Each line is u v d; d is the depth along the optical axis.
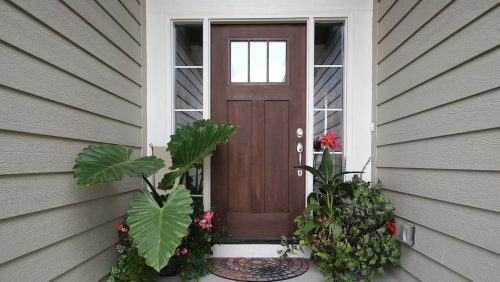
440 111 1.26
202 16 2.08
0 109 0.88
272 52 2.14
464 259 1.11
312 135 2.08
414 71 1.47
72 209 1.22
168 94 2.09
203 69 2.10
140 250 1.16
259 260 1.97
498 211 0.96
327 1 2.05
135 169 1.28
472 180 1.07
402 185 1.60
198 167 2.12
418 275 1.42
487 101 1.01
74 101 1.24
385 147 1.82
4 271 0.89
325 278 1.61
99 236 1.43
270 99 2.14
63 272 1.15
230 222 2.14
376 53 1.95
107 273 1.50
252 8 2.07
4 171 0.89
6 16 0.90
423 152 1.39
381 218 1.56
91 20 1.36
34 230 1.00
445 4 1.22
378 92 1.92
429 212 1.34
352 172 1.76
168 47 2.09
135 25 1.89
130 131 1.83
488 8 1.00
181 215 1.25
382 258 1.51
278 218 2.14
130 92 1.82
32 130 1.00
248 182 2.15
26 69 0.98
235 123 2.15
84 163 1.17
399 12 1.63
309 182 2.09
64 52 1.17
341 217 1.62
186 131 1.89
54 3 1.11
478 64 1.05
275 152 2.15
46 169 1.07
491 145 0.99
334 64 2.16
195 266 1.72
